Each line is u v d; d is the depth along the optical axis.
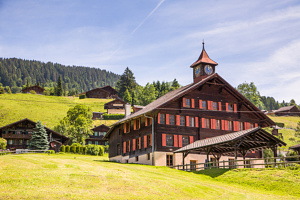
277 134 91.62
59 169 23.56
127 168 29.05
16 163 24.33
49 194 17.66
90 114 96.31
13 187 18.27
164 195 20.23
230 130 44.09
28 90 170.75
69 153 65.81
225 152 35.69
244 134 28.66
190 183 24.39
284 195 22.53
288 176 24.91
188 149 34.12
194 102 42.25
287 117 128.75
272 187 24.12
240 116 45.50
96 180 21.45
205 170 31.92
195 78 46.81
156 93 146.62
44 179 20.28
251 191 23.77
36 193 17.61
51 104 130.88
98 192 19.05
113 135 53.47
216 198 21.02
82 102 144.50
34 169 22.78
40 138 61.97
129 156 45.25
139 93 149.75
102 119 113.69
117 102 122.94
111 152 53.25
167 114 40.06
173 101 40.88
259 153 45.50
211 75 42.88
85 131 82.75
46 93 177.12
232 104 45.44
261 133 29.42
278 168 26.73
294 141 90.12
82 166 25.69
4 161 24.72
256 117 47.47
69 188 19.16
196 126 41.53
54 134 71.38
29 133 74.69
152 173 27.75
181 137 40.19
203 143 33.62
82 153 67.00
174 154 39.16
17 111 111.44
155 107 38.50
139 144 42.81
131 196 19.06
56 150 69.50
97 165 27.81
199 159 40.47
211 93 43.81
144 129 41.72
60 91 173.25
